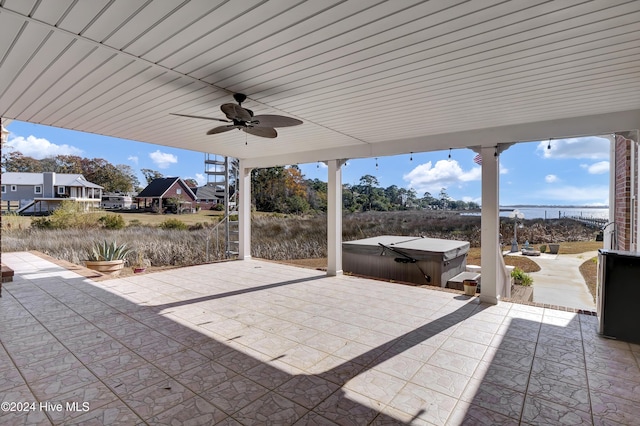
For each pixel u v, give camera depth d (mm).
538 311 4152
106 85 3039
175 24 2020
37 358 2834
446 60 2500
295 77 2834
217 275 6172
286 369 2693
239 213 7746
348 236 11508
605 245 5934
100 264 6809
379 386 2453
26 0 1767
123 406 2174
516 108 3645
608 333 3326
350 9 1858
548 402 2262
